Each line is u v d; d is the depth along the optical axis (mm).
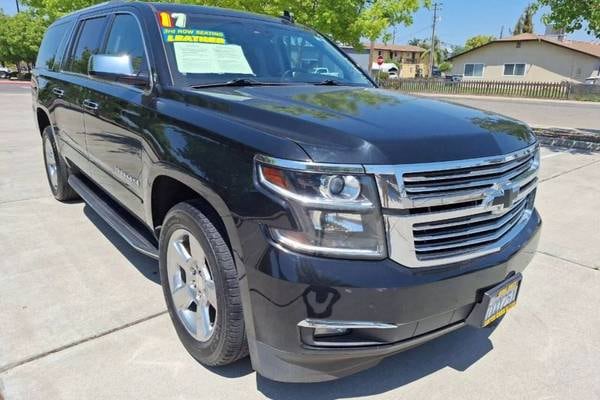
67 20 5000
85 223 4629
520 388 2520
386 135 2025
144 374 2492
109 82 3496
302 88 3100
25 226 4512
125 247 4062
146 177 2834
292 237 1896
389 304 1918
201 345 2494
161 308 3121
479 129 2326
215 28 3357
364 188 1892
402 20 13484
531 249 2584
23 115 14070
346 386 2494
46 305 3109
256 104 2408
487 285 2225
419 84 35531
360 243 1909
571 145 9617
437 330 2156
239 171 2066
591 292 3545
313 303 1887
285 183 1901
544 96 28891
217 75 3068
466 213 2104
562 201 5730
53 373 2473
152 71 2945
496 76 39750
